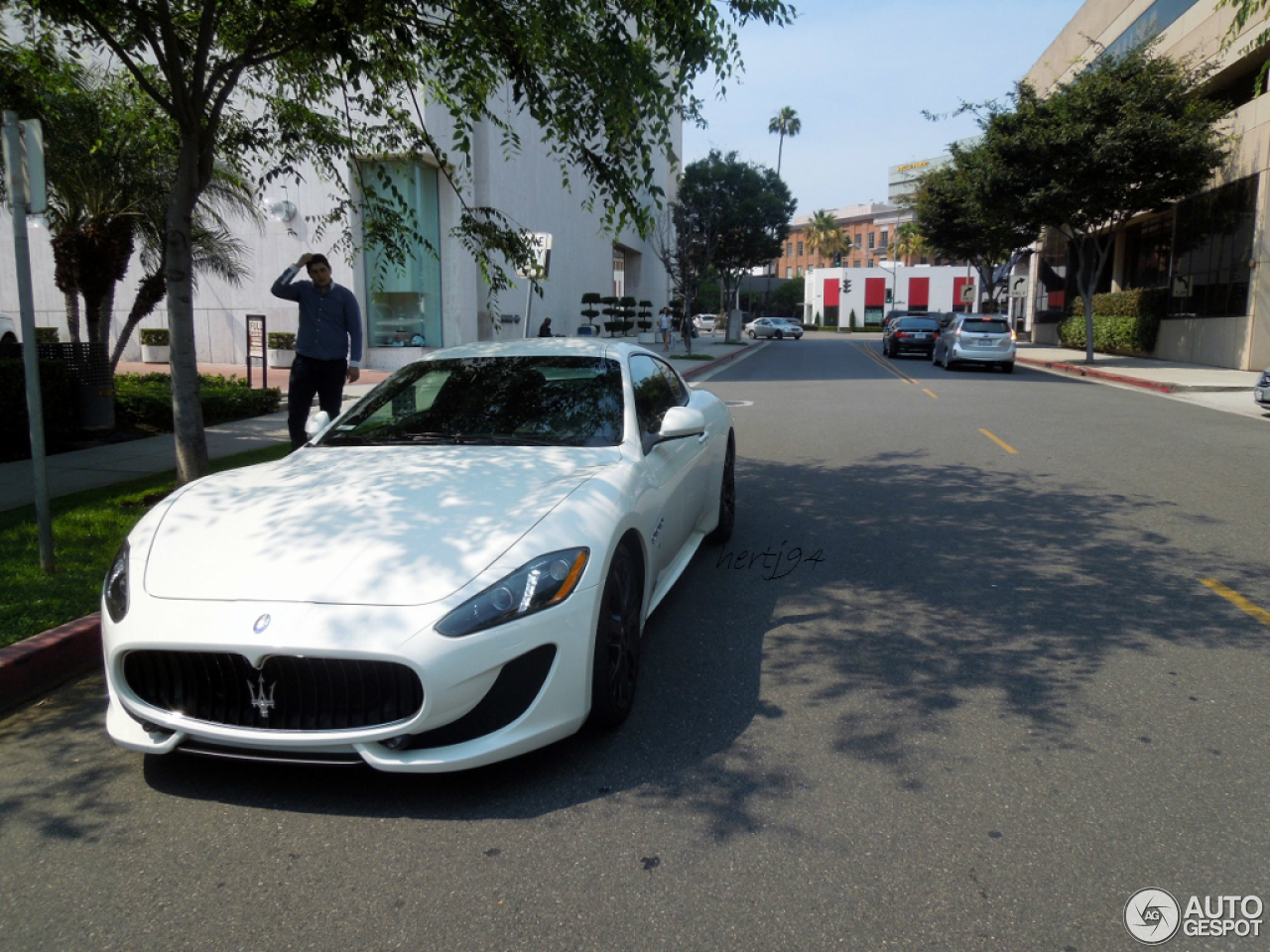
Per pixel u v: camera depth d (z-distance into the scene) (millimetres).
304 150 8102
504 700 3146
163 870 2842
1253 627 4953
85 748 3662
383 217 8258
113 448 10172
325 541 3348
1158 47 27828
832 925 2553
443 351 5340
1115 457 10359
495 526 3428
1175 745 3607
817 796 3238
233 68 6750
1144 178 22938
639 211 7258
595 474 3980
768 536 6965
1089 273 29203
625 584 3836
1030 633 4883
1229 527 7168
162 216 12102
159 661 3168
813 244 107125
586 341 5352
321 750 3021
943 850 2910
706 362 28906
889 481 9062
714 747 3609
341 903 2664
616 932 2527
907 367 27109
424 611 3045
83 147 10500
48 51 7430
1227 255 23578
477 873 2803
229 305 22453
